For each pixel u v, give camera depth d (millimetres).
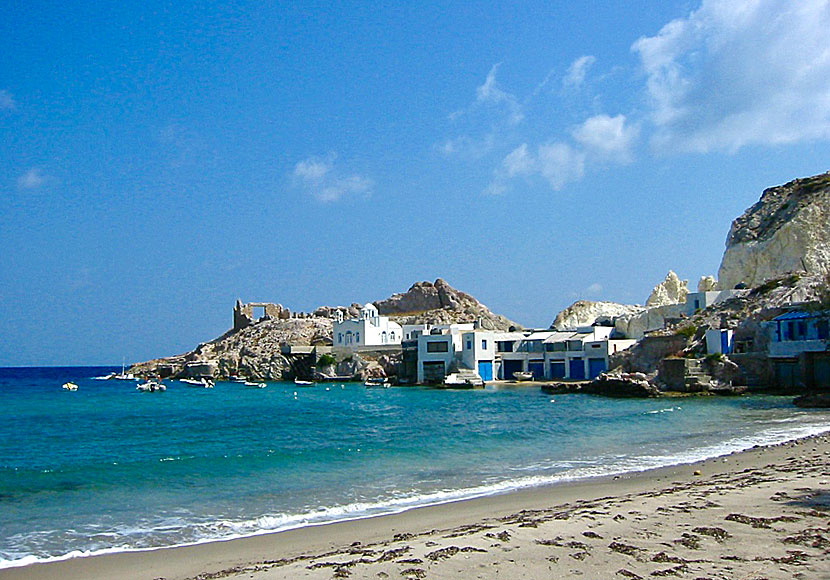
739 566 12961
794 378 76688
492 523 18562
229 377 164375
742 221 133875
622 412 61938
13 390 136750
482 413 65938
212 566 15961
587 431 45906
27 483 28438
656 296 160500
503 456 34562
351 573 13477
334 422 59844
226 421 63312
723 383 80250
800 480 21859
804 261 114500
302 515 21906
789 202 127375
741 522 16328
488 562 13820
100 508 23484
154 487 27297
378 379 139500
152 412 77000
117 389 141625
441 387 112938
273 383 152125
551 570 13234
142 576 15344
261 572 14078
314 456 35312
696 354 87000
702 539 14953
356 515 21781
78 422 64000
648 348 95375
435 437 44219
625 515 17656
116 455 38531
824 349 72750
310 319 190500
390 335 158500
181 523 21094
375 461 33375
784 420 49812
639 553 14078
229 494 25641
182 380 166250
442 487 26344
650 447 36906
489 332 124750
